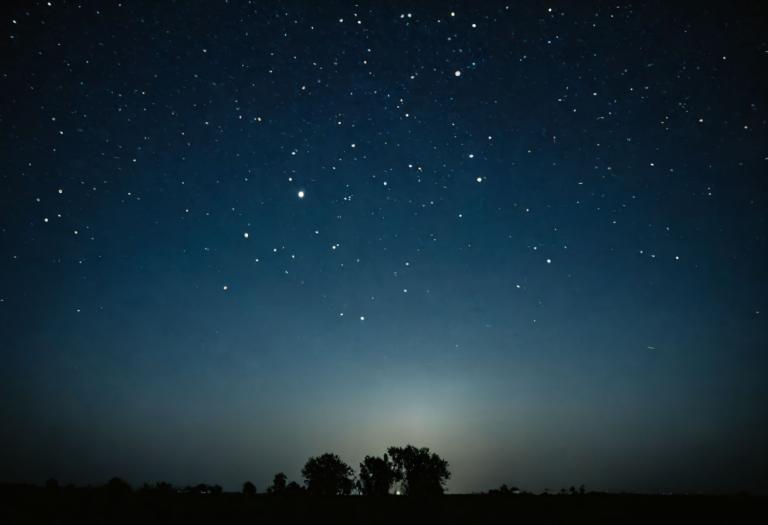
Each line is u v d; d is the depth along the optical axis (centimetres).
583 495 2831
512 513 2252
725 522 1986
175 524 1841
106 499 2117
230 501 2348
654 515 2166
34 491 2228
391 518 2114
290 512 2186
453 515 2206
